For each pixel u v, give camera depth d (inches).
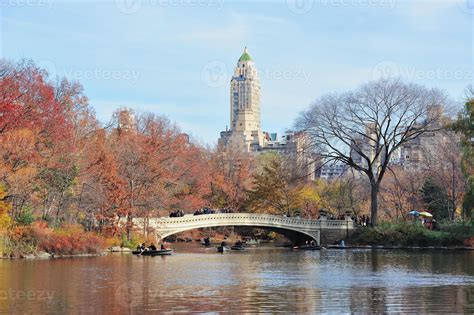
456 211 4498.0
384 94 3757.4
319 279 1975.9
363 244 3855.8
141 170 3388.3
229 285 1814.7
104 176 3193.9
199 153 4943.4
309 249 3695.9
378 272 2194.9
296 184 4197.8
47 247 2652.6
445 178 4188.0
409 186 4702.3
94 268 2214.6
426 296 1617.9
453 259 2783.0
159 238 3427.7
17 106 2810.0
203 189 4640.8
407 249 3624.5
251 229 5108.3
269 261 2706.7
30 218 2696.9
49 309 1430.9
